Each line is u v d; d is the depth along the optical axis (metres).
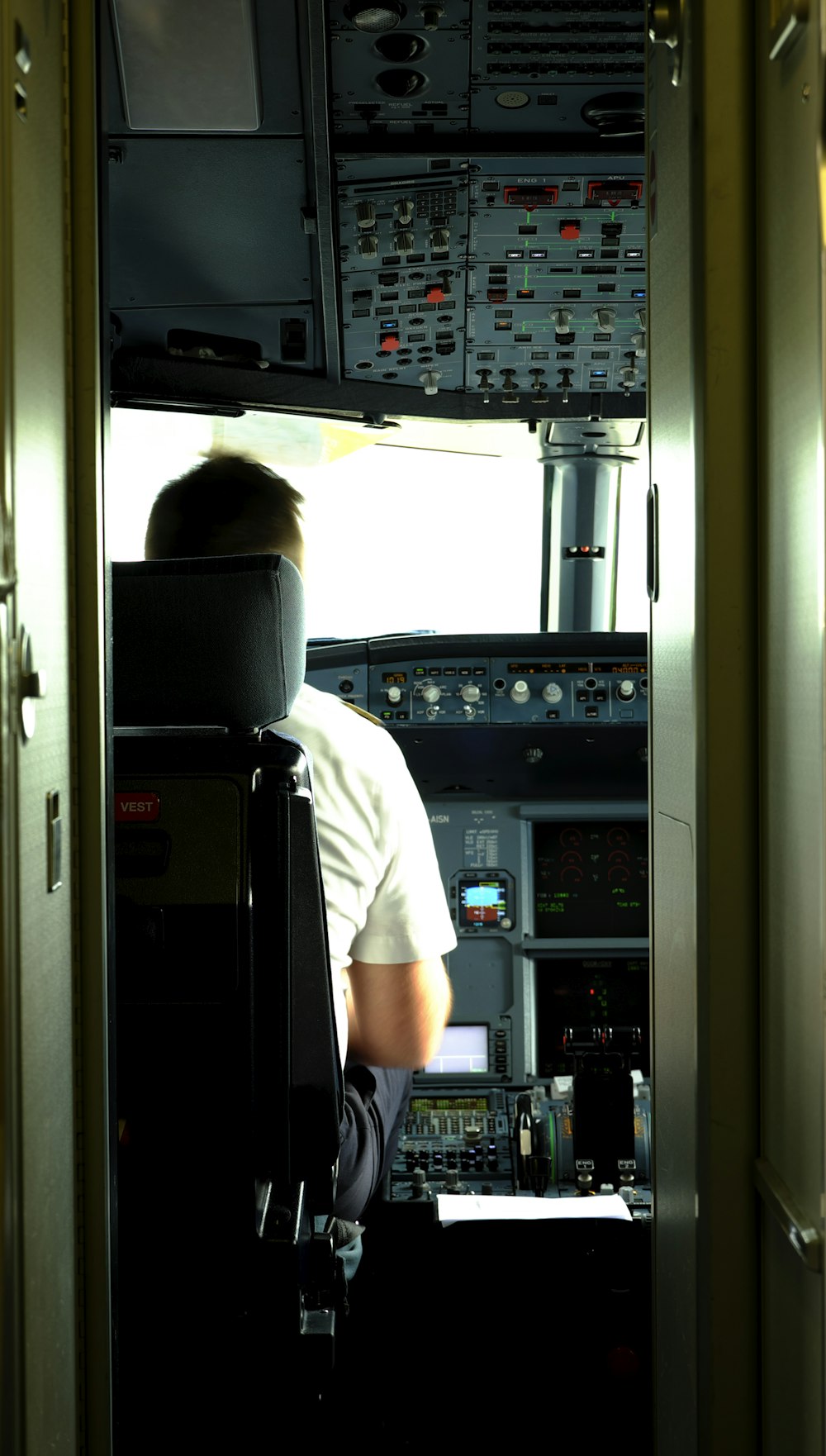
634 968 3.61
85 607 1.37
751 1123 1.43
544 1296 2.80
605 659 3.52
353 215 2.83
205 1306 1.88
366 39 2.36
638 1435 2.75
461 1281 2.83
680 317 1.54
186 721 2.00
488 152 2.65
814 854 1.21
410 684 3.54
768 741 1.38
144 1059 1.87
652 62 1.74
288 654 1.99
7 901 1.06
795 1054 1.28
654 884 1.80
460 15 2.30
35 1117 1.18
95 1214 1.38
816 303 1.17
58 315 1.30
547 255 2.96
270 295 3.16
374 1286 2.86
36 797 1.19
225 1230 1.87
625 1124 2.99
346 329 3.27
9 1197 1.06
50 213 1.27
